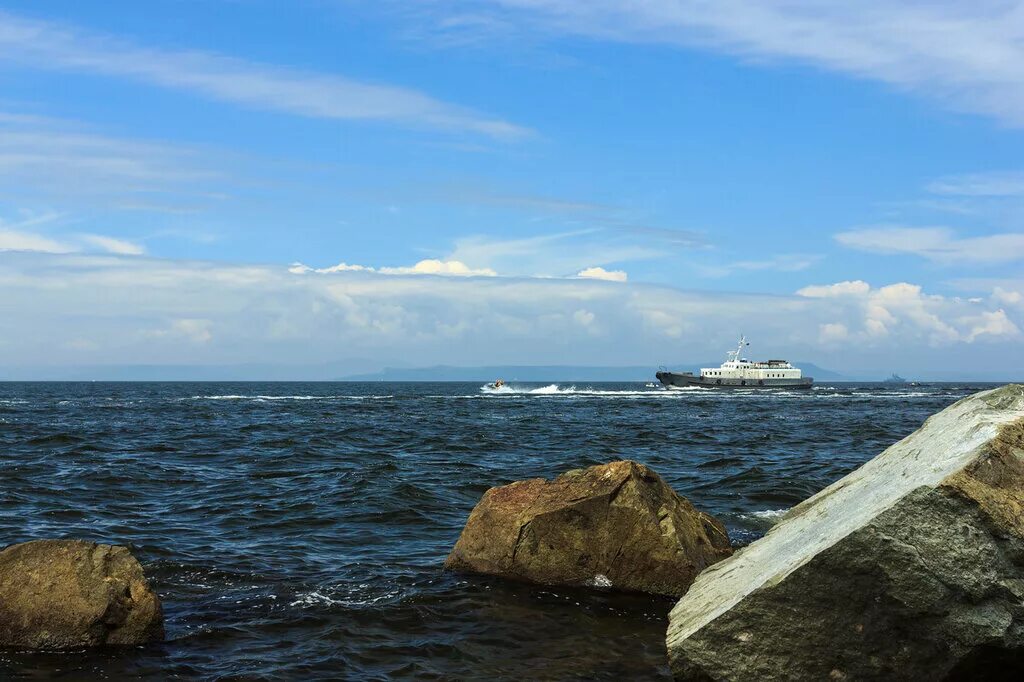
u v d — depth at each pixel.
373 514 20.25
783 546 10.49
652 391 157.38
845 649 8.63
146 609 11.30
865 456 35.75
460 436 48.09
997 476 8.89
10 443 39.88
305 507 21.27
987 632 8.15
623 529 13.88
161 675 10.11
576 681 10.06
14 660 10.38
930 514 8.52
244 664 10.51
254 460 33.34
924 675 8.43
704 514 15.30
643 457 35.16
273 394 142.75
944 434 11.06
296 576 14.59
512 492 15.08
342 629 11.87
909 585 8.38
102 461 31.98
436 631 11.87
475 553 14.81
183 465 31.14
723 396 130.75
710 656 9.01
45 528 18.22
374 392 163.25
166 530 18.34
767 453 37.25
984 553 8.35
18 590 11.00
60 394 133.88
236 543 17.14
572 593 13.63
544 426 58.25
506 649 11.20
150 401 101.75
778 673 8.79
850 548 8.59
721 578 10.80
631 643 11.45
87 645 10.89
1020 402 11.45
